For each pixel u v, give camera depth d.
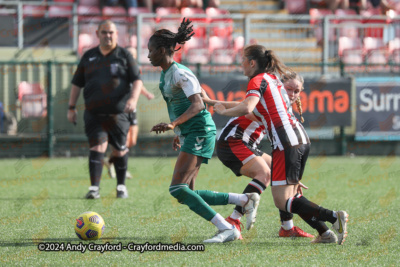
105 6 54.34
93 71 24.41
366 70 50.00
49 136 45.78
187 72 15.27
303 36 57.12
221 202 15.77
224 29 52.78
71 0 54.66
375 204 23.55
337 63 47.84
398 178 33.22
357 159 45.31
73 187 29.11
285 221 16.59
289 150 15.21
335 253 14.52
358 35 54.81
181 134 16.14
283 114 15.47
